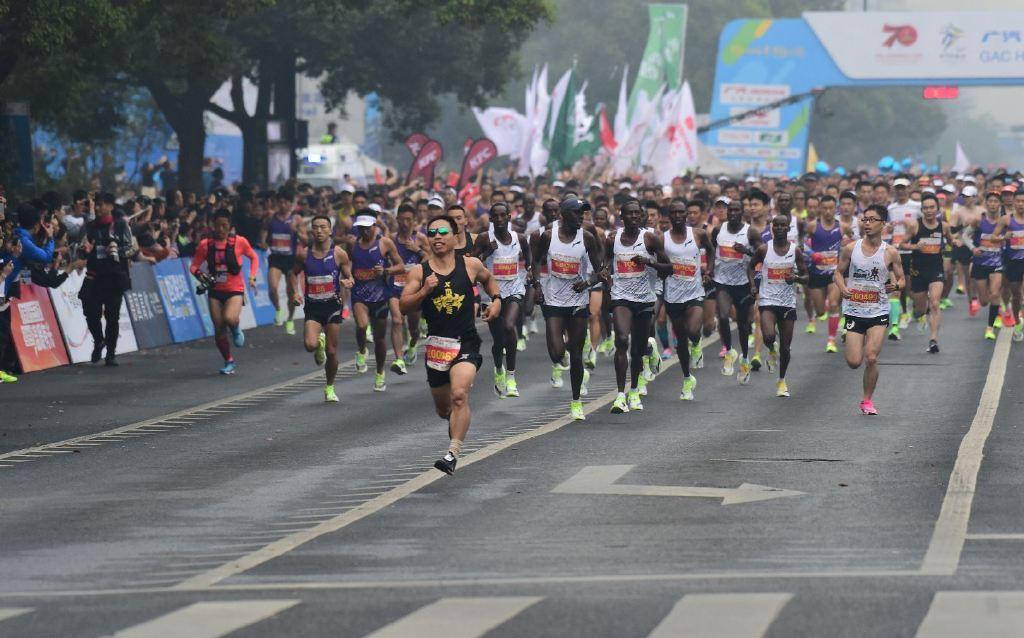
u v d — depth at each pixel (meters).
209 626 16.98
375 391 41.84
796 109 140.88
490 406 38.34
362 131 140.25
